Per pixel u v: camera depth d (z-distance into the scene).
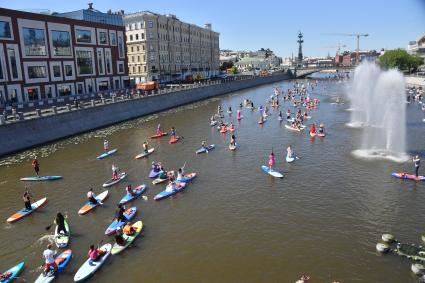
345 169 39.75
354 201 31.61
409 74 158.38
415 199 31.70
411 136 54.19
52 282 21.59
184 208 31.16
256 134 59.31
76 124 61.78
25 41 73.62
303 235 26.28
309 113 79.50
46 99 76.19
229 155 46.97
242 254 24.14
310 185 35.47
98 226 28.36
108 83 99.81
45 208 32.03
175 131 63.06
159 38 137.50
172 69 149.75
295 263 23.02
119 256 24.05
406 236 25.80
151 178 38.81
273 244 25.23
